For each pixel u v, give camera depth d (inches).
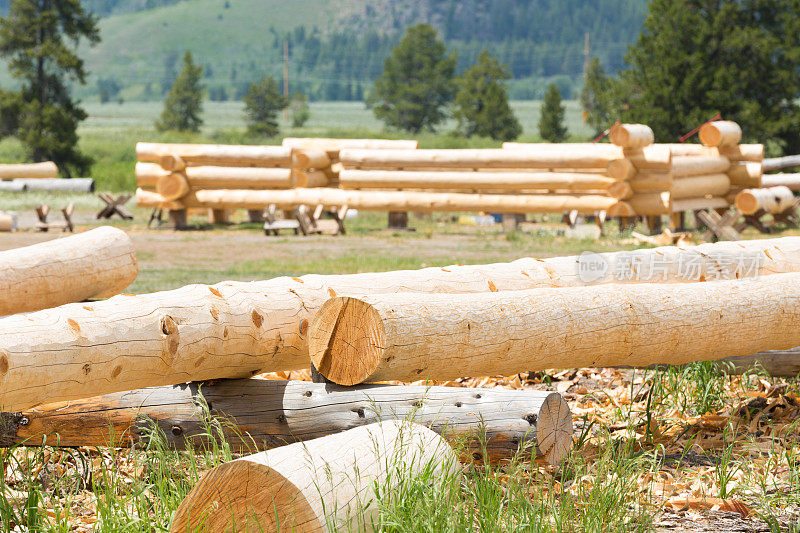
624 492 511.5
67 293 759.1
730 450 584.7
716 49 4554.6
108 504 472.1
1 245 2169.0
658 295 652.7
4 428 554.6
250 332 583.2
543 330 589.9
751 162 2578.7
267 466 407.8
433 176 2637.8
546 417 542.9
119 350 510.9
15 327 479.5
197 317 554.3
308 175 2869.1
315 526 399.2
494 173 2593.5
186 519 417.7
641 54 4682.6
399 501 428.5
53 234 2517.2
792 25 4539.9
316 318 552.1
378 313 526.6
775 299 691.4
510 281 722.2
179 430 565.9
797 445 631.2
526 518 462.6
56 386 485.7
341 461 434.0
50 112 5930.1
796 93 4539.9
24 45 6240.2
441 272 708.0
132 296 549.0
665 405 728.3
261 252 2038.6
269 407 561.3
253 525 410.0
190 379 557.6
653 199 2449.6
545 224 2775.6
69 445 569.9
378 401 539.8
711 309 661.9
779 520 502.6
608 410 740.0
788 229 2583.7
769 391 769.6
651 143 2490.2
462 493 483.5
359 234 2549.2
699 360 688.4
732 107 4347.9
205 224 2864.2
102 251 798.5
